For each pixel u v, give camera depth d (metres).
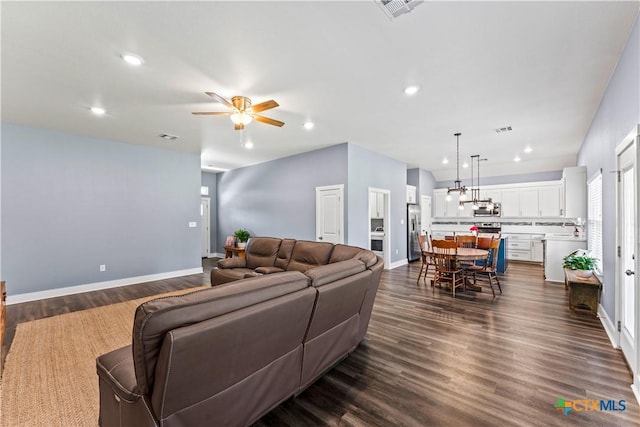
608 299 3.06
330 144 5.54
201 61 2.55
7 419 1.72
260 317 1.43
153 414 1.22
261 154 6.37
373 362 2.39
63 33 2.13
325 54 2.46
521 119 4.10
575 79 2.92
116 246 5.14
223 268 4.38
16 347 2.69
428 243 5.55
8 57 2.43
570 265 4.18
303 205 6.21
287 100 3.41
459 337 2.88
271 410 1.81
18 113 3.73
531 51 2.43
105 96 3.23
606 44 2.33
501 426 1.66
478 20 2.04
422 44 2.32
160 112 3.73
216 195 9.00
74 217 4.68
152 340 1.15
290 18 2.01
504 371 2.25
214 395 1.38
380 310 3.71
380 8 1.91
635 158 2.11
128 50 2.37
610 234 3.01
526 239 7.58
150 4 1.86
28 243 4.27
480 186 8.62
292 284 1.70
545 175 7.79
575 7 1.92
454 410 1.81
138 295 4.53
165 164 5.82
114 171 5.13
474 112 3.82
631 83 2.23
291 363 1.81
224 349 1.32
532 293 4.48
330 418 1.74
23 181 4.23
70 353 2.57
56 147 4.52
